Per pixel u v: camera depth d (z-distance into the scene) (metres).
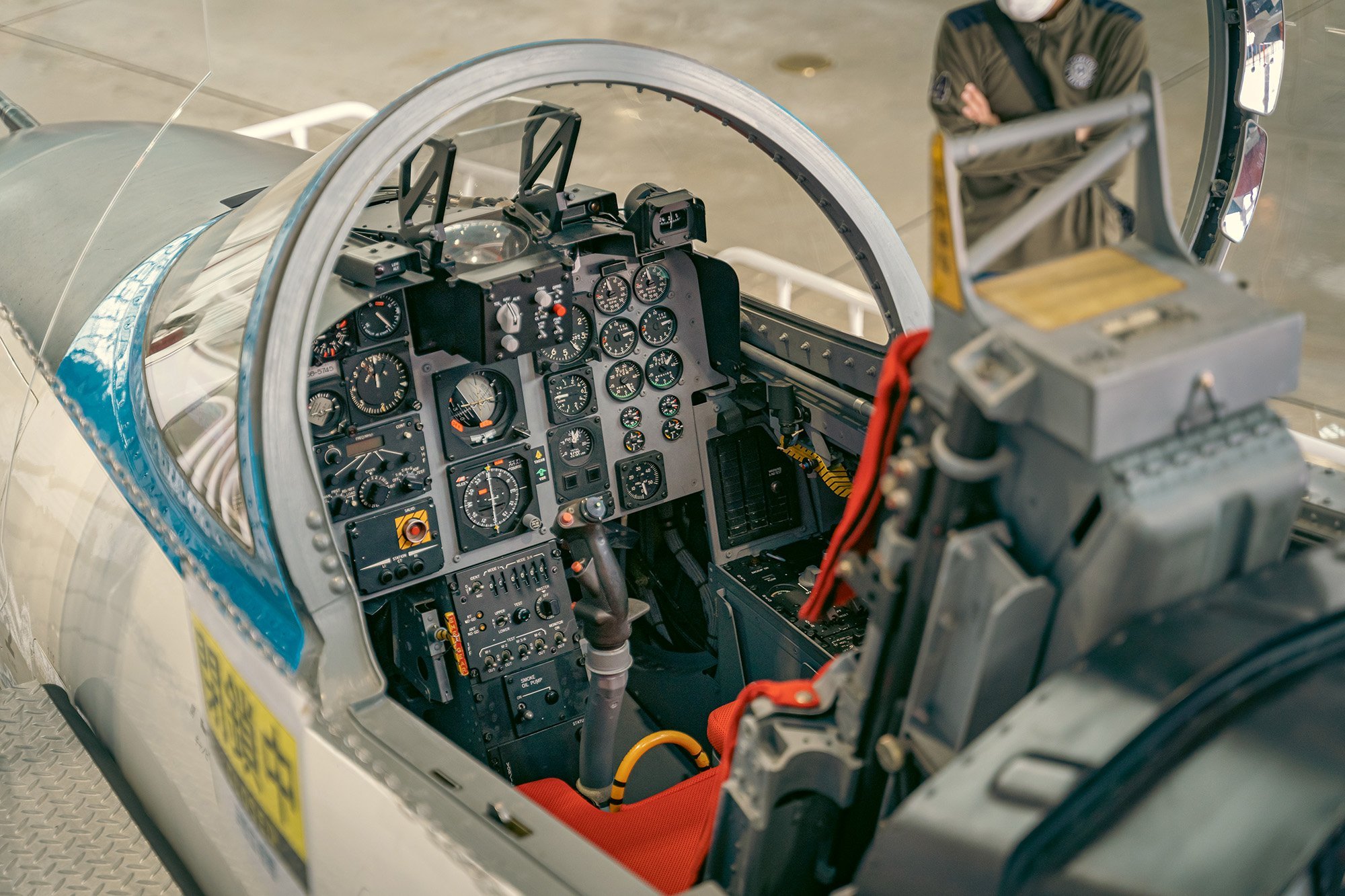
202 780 2.07
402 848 1.56
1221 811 0.99
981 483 1.13
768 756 1.34
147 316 2.27
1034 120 1.07
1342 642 1.13
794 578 2.73
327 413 2.31
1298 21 6.13
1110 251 1.19
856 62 7.54
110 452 2.21
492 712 2.62
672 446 2.78
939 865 1.03
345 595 1.78
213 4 8.50
